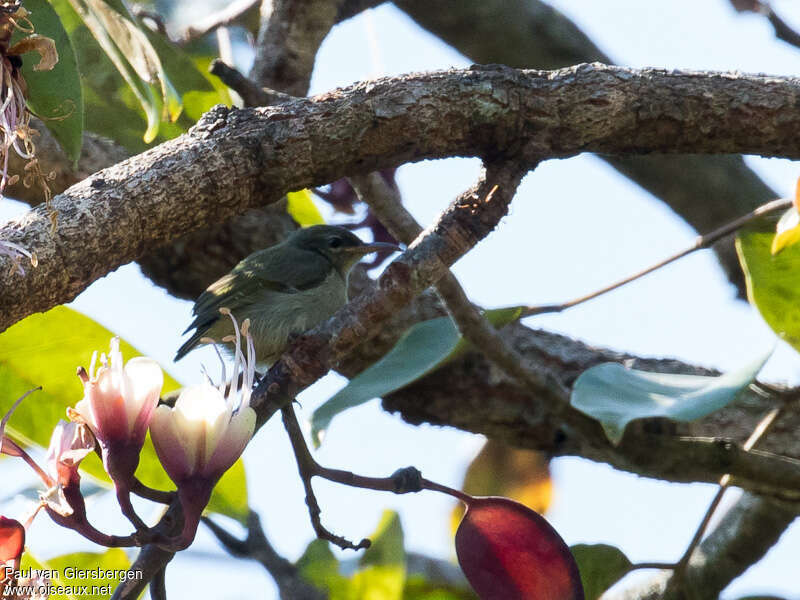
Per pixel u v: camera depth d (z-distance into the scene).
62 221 5.25
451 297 7.54
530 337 10.30
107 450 4.36
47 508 4.36
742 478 8.02
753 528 9.19
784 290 8.39
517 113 6.28
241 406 4.47
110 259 5.45
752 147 6.57
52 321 7.72
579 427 8.23
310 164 6.06
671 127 6.45
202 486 4.36
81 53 8.23
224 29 10.98
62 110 5.76
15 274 4.99
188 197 5.71
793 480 8.00
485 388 9.75
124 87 8.39
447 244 6.04
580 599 5.06
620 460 8.30
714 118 6.44
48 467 4.39
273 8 9.37
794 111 6.44
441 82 6.26
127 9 6.28
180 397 4.43
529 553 5.08
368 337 5.90
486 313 8.05
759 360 7.01
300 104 6.13
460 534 5.16
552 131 6.34
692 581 9.44
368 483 5.33
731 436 9.58
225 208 5.90
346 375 9.99
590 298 8.26
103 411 4.37
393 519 9.59
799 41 7.84
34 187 9.01
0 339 7.65
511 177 6.36
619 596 9.82
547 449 9.85
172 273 10.27
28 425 7.82
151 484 7.64
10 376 7.76
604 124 6.37
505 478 11.53
